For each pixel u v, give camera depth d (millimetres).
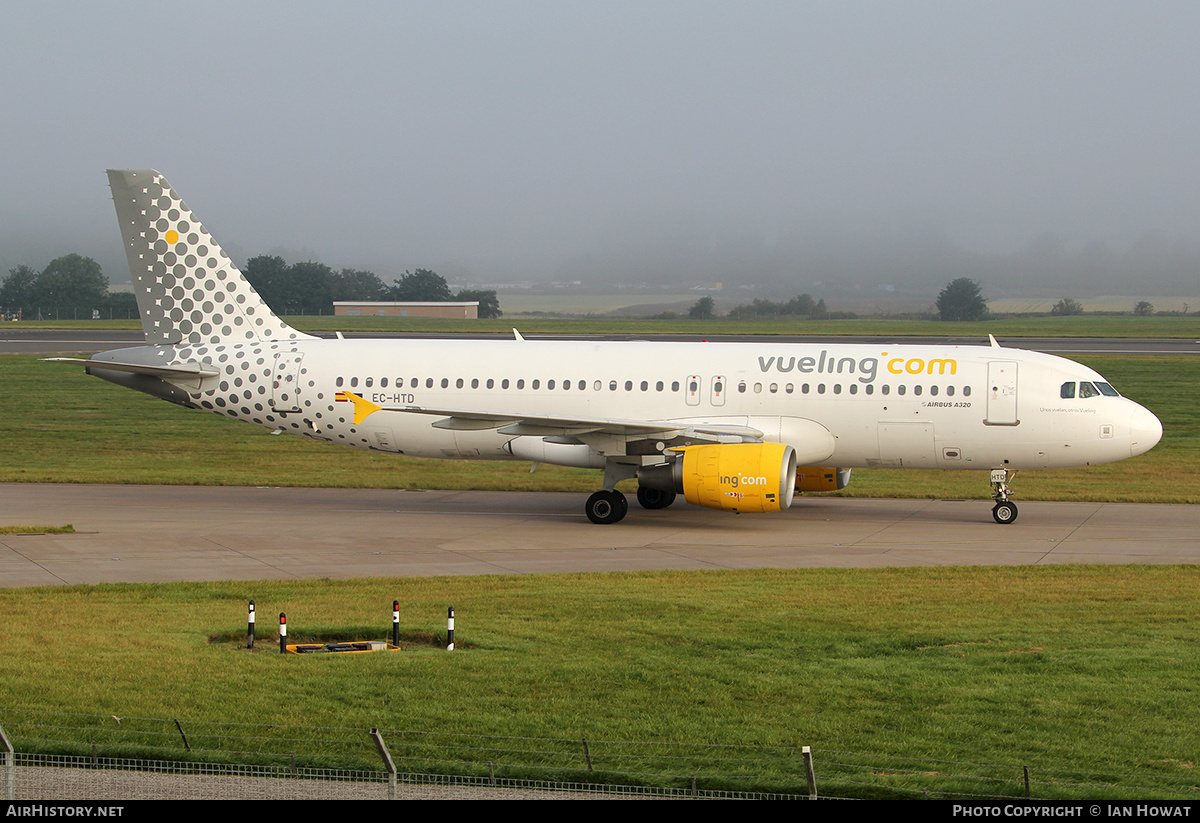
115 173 132375
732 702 58344
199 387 133000
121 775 47625
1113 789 46656
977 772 48812
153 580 89375
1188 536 112688
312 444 188000
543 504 134375
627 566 96812
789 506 122438
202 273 134125
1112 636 71500
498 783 47188
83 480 148125
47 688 59500
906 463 124125
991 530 116562
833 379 122125
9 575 90812
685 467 115312
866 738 53094
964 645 69438
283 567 95188
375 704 57688
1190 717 55969
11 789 43969
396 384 129625
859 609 78875
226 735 52750
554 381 127312
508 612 77688
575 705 57719
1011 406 118188
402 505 132375
